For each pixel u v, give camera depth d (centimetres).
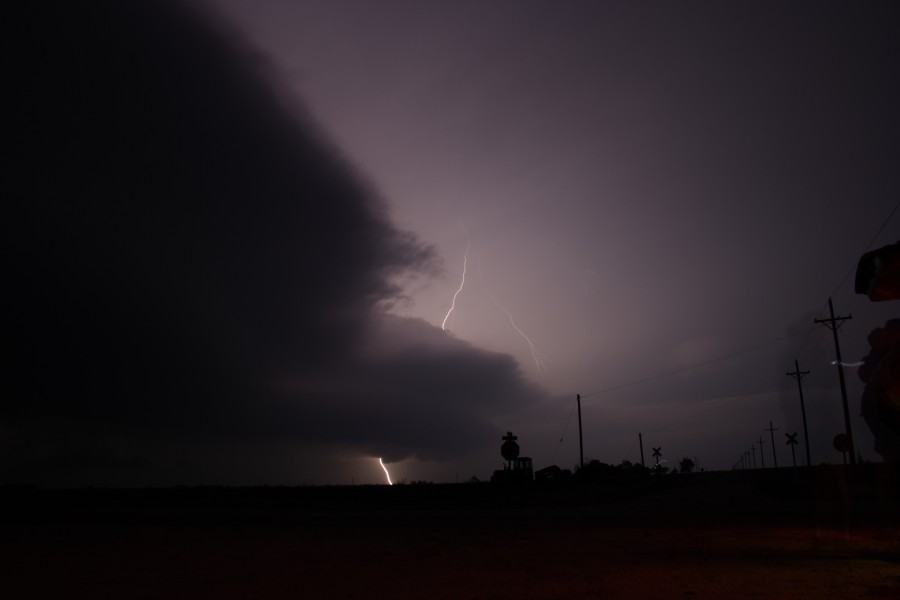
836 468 4575
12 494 6334
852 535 1645
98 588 981
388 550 1445
